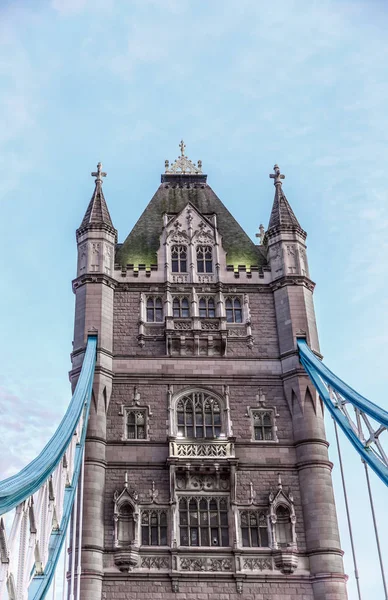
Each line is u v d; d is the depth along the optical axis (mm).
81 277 59719
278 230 63156
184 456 52375
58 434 40656
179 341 57594
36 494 33156
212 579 49000
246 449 53594
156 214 68312
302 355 56062
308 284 60875
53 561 35125
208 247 63125
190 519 51312
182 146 75375
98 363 55375
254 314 59656
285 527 51094
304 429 53844
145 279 60781
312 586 49000
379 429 44844
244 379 56406
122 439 53375
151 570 49125
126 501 51000
